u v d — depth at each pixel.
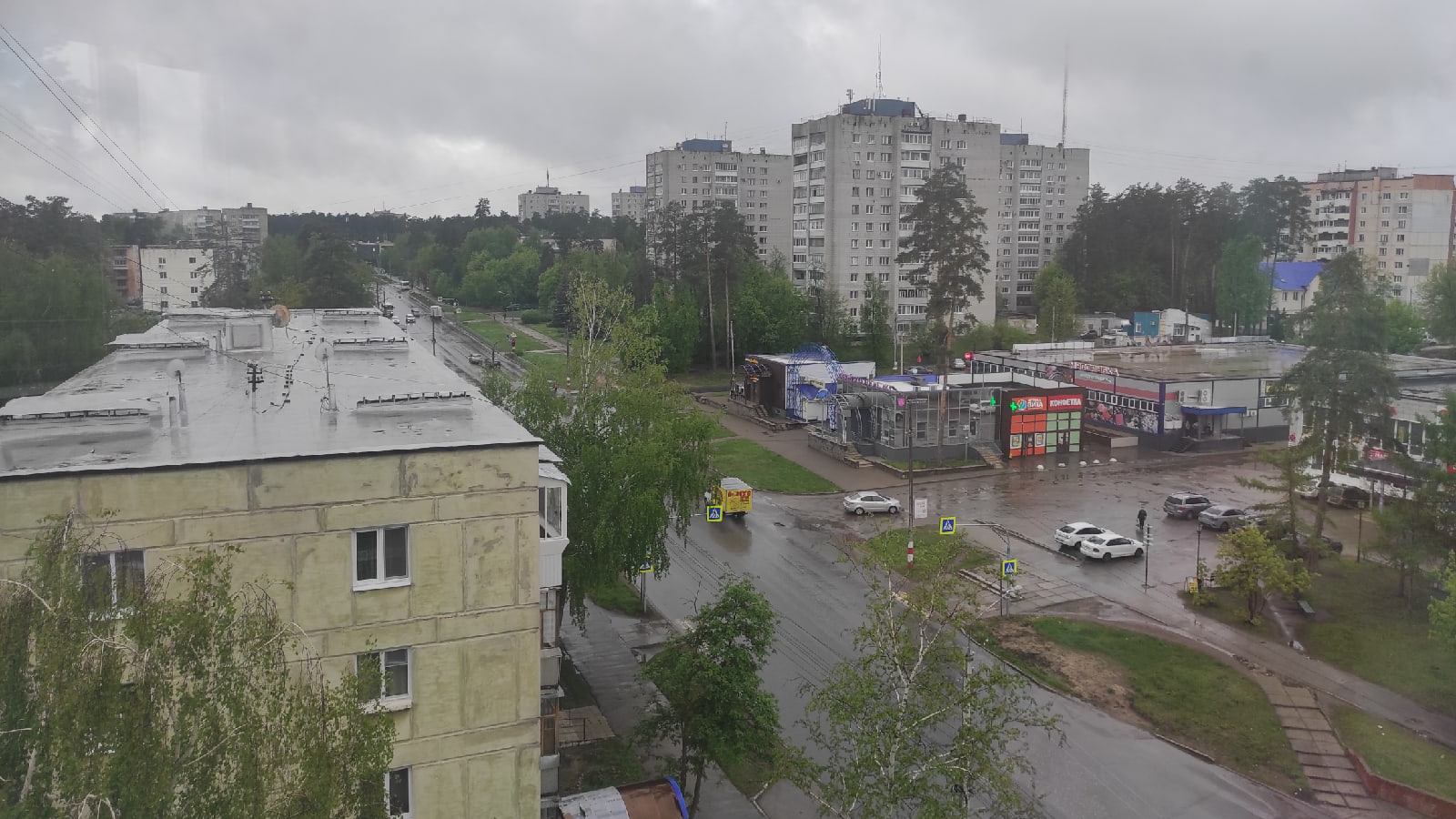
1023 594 40.56
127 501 14.33
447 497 16.17
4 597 9.45
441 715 16.61
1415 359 74.81
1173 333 113.44
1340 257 44.44
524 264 157.88
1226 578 37.41
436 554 16.23
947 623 22.11
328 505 15.45
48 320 40.62
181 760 9.20
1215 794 26.53
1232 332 114.88
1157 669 33.62
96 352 42.12
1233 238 119.56
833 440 67.81
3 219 41.53
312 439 16.42
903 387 66.00
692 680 24.47
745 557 45.88
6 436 16.12
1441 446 38.00
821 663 33.59
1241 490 58.16
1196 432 70.75
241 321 27.39
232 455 15.12
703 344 108.25
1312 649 35.28
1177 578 42.81
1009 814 20.80
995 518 52.22
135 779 8.81
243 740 9.48
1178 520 51.88
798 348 103.19
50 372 40.22
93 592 10.19
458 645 16.58
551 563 21.59
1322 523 44.81
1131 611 39.03
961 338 103.19
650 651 35.50
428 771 16.59
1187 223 124.25
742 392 87.56
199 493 14.69
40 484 13.84
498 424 18.05
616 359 38.44
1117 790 26.53
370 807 10.80
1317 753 28.64
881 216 120.00
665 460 32.62
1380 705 31.17
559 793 25.03
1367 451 43.81
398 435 16.84
